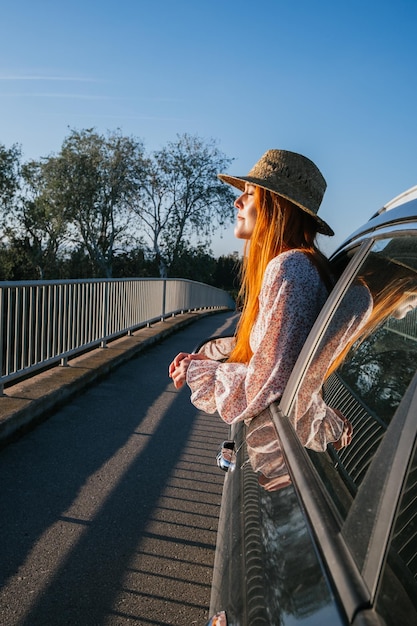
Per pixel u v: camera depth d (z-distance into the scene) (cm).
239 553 141
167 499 423
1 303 582
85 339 865
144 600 299
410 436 99
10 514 389
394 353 134
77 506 405
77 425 598
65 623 279
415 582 94
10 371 615
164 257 3966
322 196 215
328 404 159
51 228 3850
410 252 143
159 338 1215
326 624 89
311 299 187
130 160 3775
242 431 217
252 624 111
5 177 3834
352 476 119
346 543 100
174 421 628
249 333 209
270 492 145
